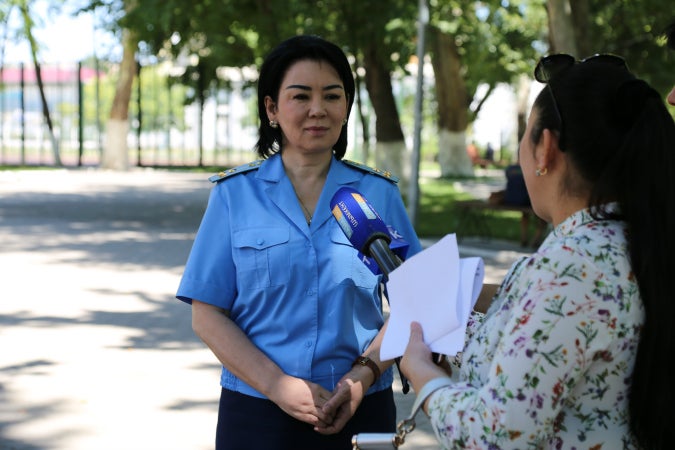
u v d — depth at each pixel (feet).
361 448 6.06
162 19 47.91
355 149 115.24
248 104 144.46
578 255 5.34
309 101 8.25
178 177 89.76
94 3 58.70
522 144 5.97
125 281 30.12
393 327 6.12
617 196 5.50
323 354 8.13
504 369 5.26
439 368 5.85
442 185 83.97
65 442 15.30
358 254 8.17
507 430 5.20
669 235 5.37
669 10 52.01
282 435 8.07
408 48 56.75
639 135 5.43
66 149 174.60
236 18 51.85
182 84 104.99
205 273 8.25
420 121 43.80
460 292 5.85
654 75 57.93
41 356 20.51
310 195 8.54
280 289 8.17
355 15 53.06
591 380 5.36
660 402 5.33
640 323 5.35
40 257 35.06
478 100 122.21
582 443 5.38
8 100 179.63
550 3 38.96
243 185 8.47
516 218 55.21
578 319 5.21
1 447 14.97
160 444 15.29
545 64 5.83
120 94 96.63
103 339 22.16
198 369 19.76
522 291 5.45
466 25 72.54
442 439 5.52
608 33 58.08
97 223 47.37
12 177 82.74
